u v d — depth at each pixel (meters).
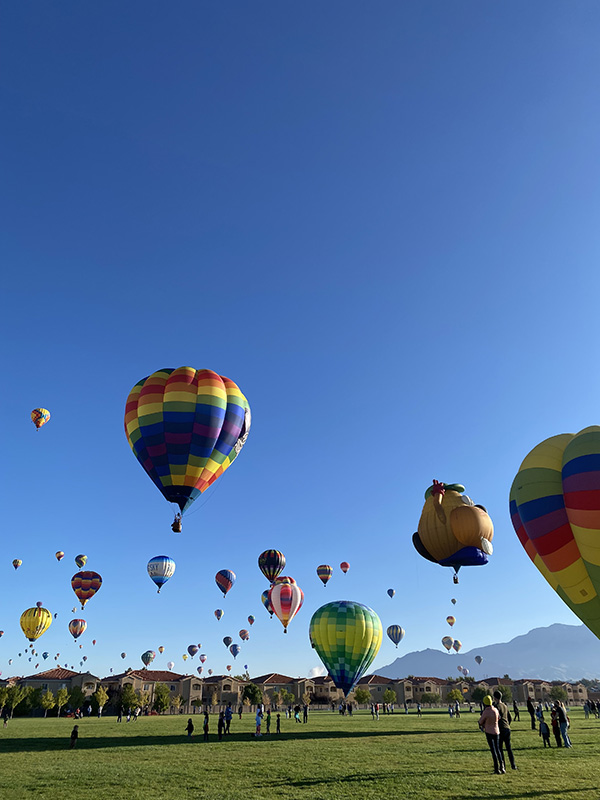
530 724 42.53
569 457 22.59
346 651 40.75
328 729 40.59
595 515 20.89
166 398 33.84
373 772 17.81
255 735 34.53
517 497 23.97
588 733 31.61
